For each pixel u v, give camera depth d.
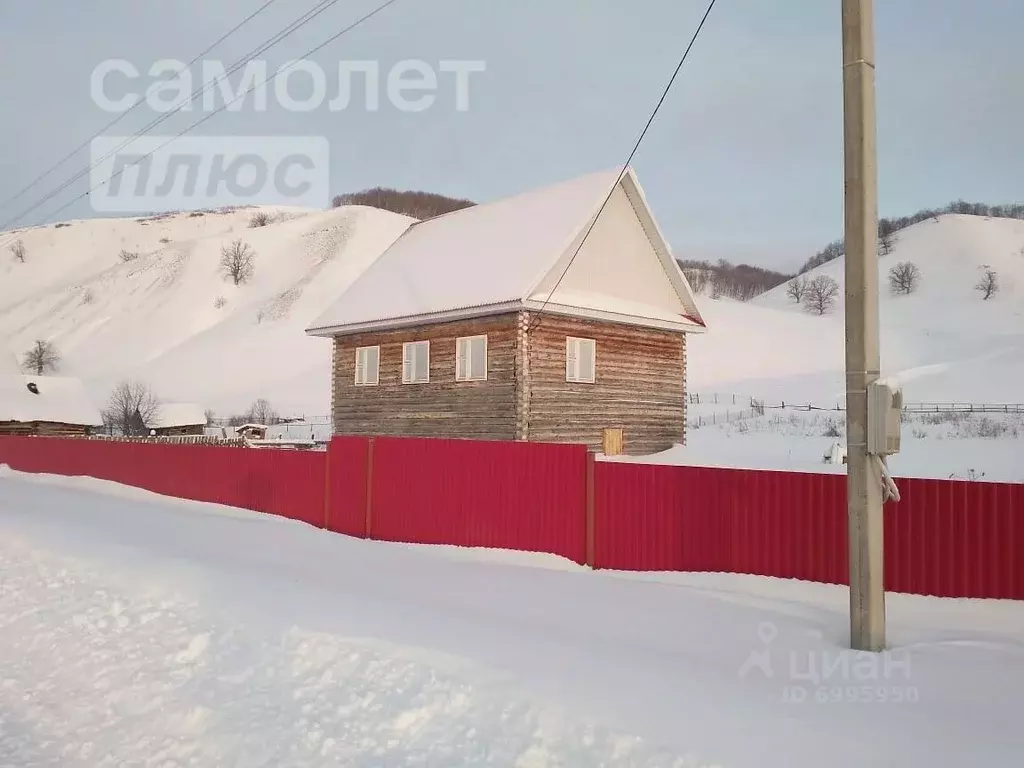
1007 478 21.89
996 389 66.69
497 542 12.25
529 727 5.56
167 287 136.12
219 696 6.69
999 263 142.50
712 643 7.17
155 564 11.38
